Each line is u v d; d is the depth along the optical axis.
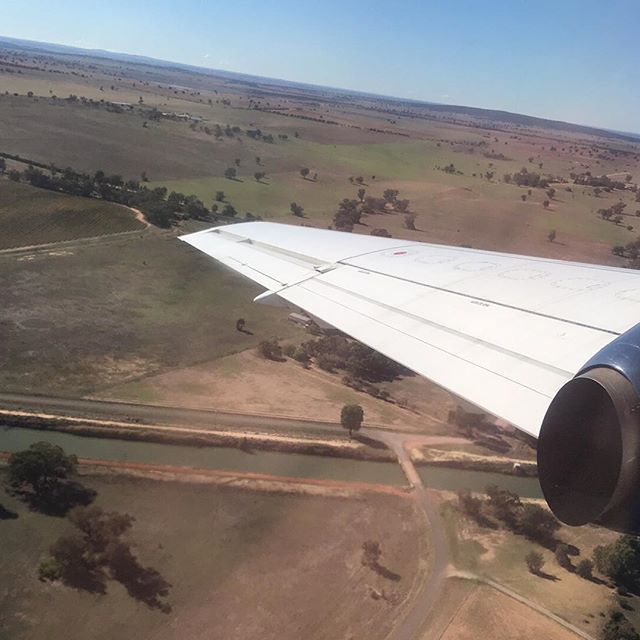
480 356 9.35
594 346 9.02
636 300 10.70
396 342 10.30
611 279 12.18
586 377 6.03
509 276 12.82
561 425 5.96
